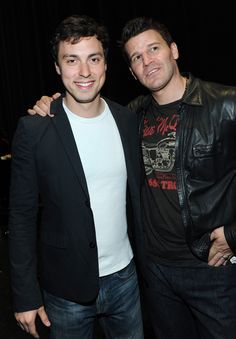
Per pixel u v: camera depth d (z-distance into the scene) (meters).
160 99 1.69
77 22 1.40
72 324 1.55
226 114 1.58
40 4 5.05
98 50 1.43
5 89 6.04
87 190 1.45
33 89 5.60
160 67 1.64
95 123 1.50
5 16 5.57
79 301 1.51
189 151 1.62
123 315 1.64
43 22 5.09
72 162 1.44
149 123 1.74
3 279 3.31
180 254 1.67
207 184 1.62
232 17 3.12
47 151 1.43
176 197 1.64
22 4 5.29
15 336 2.52
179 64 3.54
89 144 1.48
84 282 1.50
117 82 4.15
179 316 1.83
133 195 1.59
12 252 1.47
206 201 1.61
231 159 1.62
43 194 1.49
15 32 5.53
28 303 1.46
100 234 1.51
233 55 3.18
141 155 1.73
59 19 4.80
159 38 1.65
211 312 1.67
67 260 1.49
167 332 1.85
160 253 1.72
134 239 1.70
